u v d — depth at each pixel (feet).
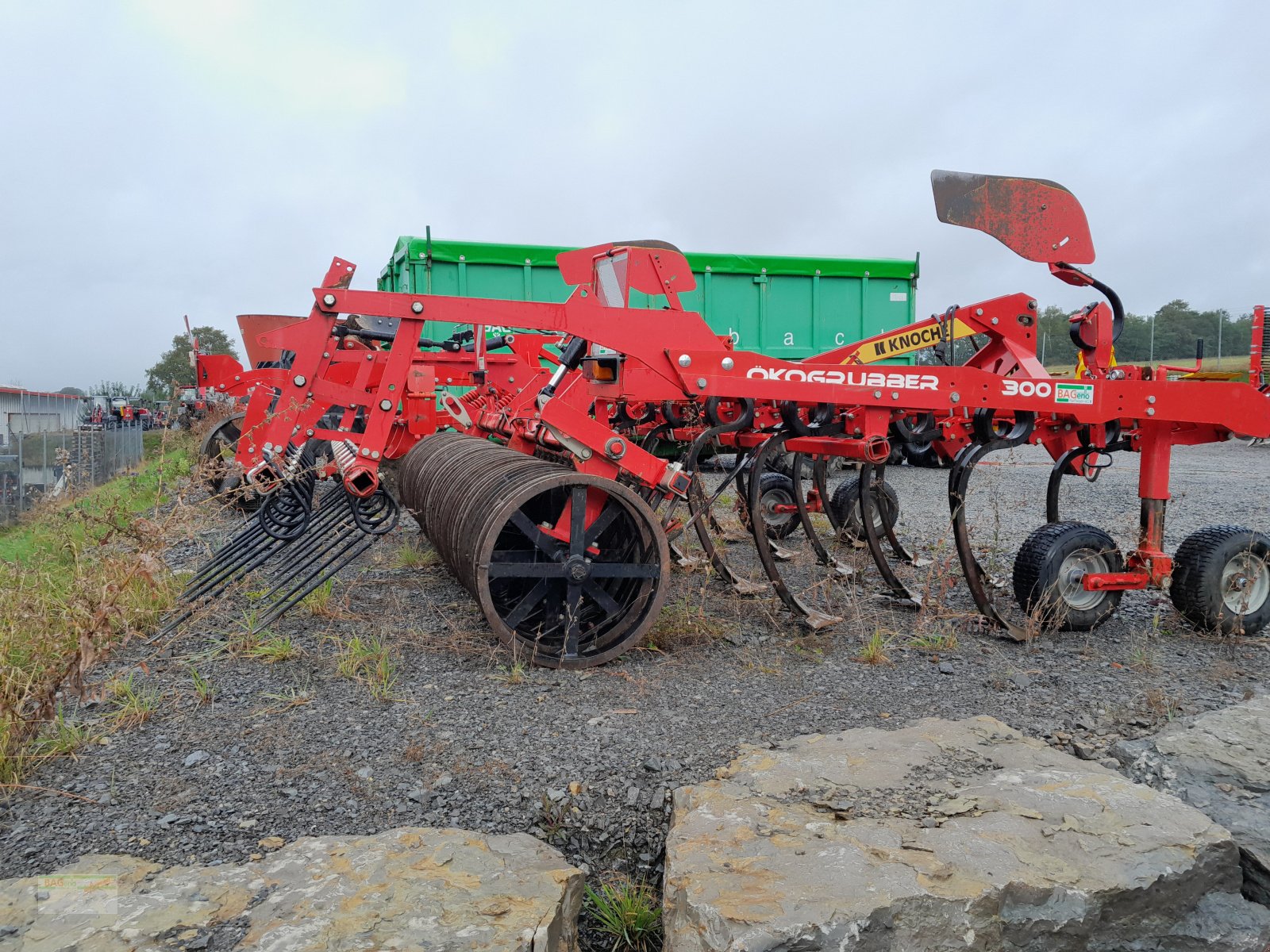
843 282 45.16
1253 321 63.41
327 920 7.02
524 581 17.63
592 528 14.40
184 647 14.79
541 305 14.97
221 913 7.22
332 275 18.67
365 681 13.42
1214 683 13.99
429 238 37.52
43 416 59.21
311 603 16.96
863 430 17.25
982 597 16.58
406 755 10.89
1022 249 17.37
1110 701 13.14
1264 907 8.36
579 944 8.39
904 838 8.12
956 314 18.93
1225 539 16.56
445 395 26.00
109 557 16.81
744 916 6.86
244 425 27.32
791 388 15.83
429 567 21.58
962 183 17.02
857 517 25.13
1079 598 16.97
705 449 40.96
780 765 9.99
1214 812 9.43
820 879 7.41
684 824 8.66
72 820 9.30
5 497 39.63
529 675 13.89
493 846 8.53
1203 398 17.07
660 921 8.57
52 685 11.13
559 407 14.75
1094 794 9.07
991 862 7.70
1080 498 36.29
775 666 14.66
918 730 11.14
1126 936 7.70
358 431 32.53
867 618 17.74
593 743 11.39
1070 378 18.02
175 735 11.43
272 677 13.55
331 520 22.00
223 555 20.22
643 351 15.28
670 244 25.81
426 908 7.25
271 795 9.92
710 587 20.11
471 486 15.66
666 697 13.16
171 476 29.30
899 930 7.02
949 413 17.11
